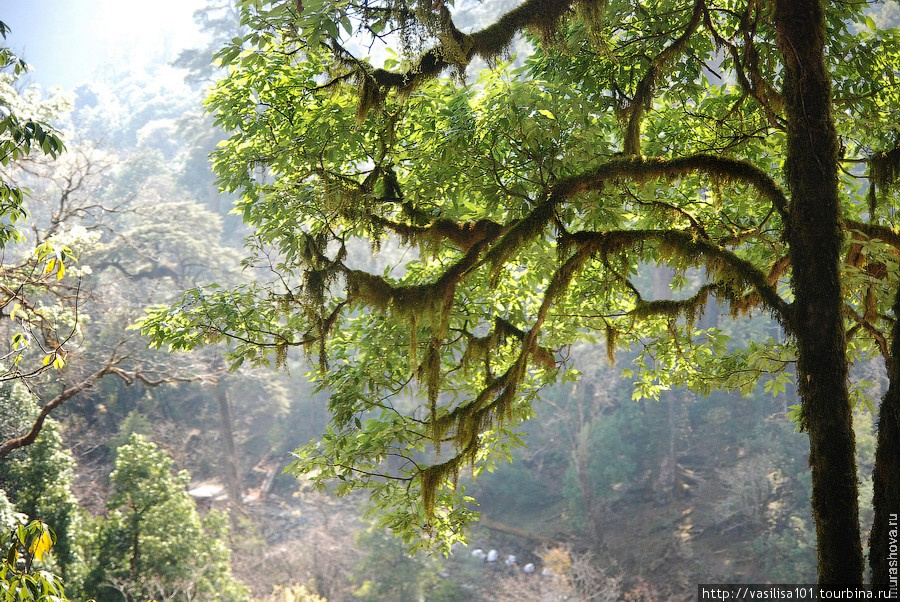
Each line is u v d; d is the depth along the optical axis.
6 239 7.66
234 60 8.00
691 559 26.05
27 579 4.88
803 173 5.67
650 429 32.59
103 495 27.12
